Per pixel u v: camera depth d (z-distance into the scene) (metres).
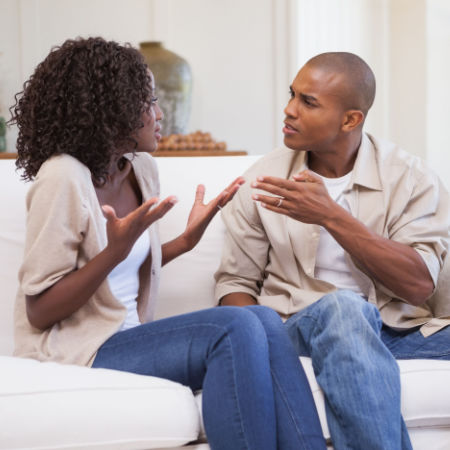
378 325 2.35
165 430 2.07
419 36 5.98
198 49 6.30
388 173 2.77
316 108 2.63
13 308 2.82
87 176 2.31
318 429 2.13
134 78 2.37
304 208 2.48
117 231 2.12
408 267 2.56
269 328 2.25
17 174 3.00
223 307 2.24
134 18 6.23
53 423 2.01
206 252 3.06
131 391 2.09
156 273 2.57
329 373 2.17
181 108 5.49
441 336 2.61
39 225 2.23
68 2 6.17
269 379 2.12
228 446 2.04
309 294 2.72
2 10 6.11
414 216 2.73
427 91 5.95
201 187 2.76
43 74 2.33
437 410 2.30
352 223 2.51
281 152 2.94
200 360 2.18
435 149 6.02
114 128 2.33
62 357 2.27
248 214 2.88
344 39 6.18
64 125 2.31
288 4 6.17
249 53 6.30
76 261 2.29
